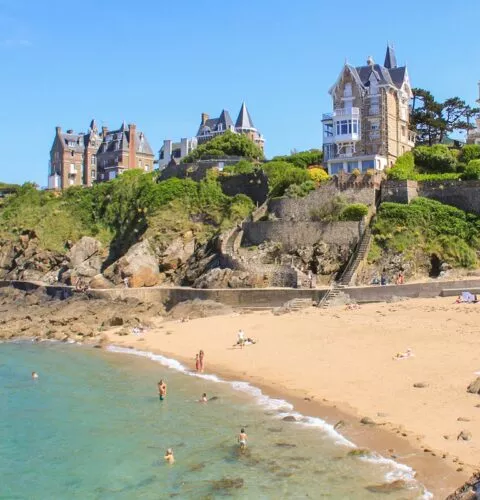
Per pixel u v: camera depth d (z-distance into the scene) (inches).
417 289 2053.4
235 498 874.8
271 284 2405.3
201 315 2362.2
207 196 3201.3
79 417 1317.7
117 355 1978.3
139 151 5615.2
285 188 2893.7
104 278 2901.1
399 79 3393.2
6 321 2714.1
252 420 1201.4
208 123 5723.4
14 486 976.9
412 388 1253.1
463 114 3833.7
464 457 912.3
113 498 916.6
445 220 2367.1
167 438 1147.3
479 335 1561.3
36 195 4261.8
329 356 1584.6
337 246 2432.3
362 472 913.5
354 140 3223.4
